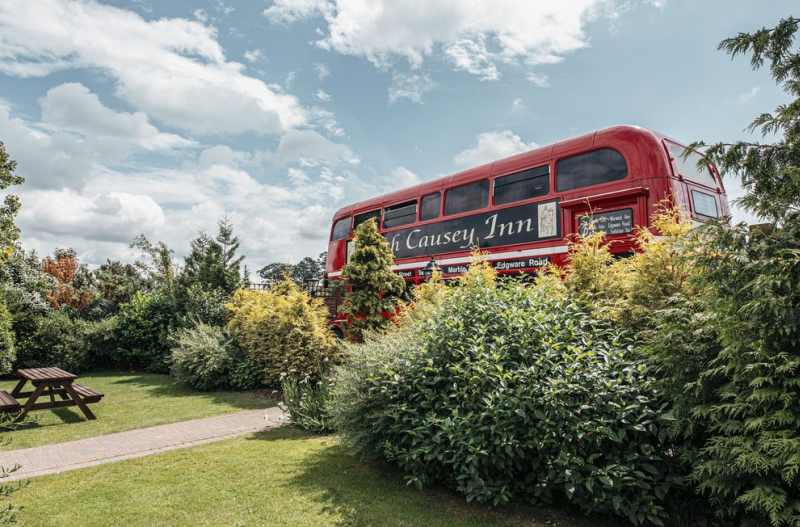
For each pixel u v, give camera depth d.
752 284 3.93
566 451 4.70
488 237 10.94
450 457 5.27
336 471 6.22
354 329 12.25
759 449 3.78
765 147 4.38
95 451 7.36
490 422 5.09
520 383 5.15
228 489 5.61
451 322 6.01
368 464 6.46
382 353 6.32
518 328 5.78
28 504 5.20
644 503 4.53
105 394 12.40
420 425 5.52
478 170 11.65
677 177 8.45
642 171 8.45
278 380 12.01
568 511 5.04
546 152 10.12
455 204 12.09
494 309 6.13
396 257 13.70
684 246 4.79
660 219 6.46
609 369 5.13
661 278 5.87
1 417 4.67
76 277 33.50
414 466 5.47
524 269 9.99
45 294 17.75
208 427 8.81
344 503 5.22
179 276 20.30
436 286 10.11
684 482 4.60
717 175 9.66
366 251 12.41
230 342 13.46
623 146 8.81
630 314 5.92
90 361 16.84
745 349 4.09
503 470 5.12
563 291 6.75
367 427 6.02
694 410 4.29
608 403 4.69
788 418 3.71
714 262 4.36
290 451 7.09
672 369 4.63
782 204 4.12
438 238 12.35
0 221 12.73
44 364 15.80
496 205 10.93
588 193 9.11
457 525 4.74
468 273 8.15
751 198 4.29
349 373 6.40
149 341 16.95
